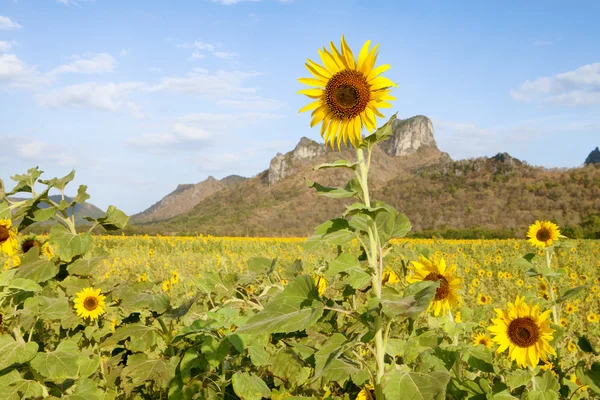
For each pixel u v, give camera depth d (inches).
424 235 2337.6
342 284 136.3
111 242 1106.1
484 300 317.4
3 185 134.4
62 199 136.6
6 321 114.0
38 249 132.3
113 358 137.2
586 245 964.6
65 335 156.7
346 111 92.6
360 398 108.3
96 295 135.3
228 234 4254.4
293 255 811.4
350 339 96.6
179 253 870.4
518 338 110.3
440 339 112.7
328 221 89.4
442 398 72.1
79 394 117.0
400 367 89.1
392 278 132.2
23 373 121.6
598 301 385.1
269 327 78.7
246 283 138.3
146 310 146.8
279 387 124.0
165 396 132.4
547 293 196.9
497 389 109.4
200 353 110.2
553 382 107.6
